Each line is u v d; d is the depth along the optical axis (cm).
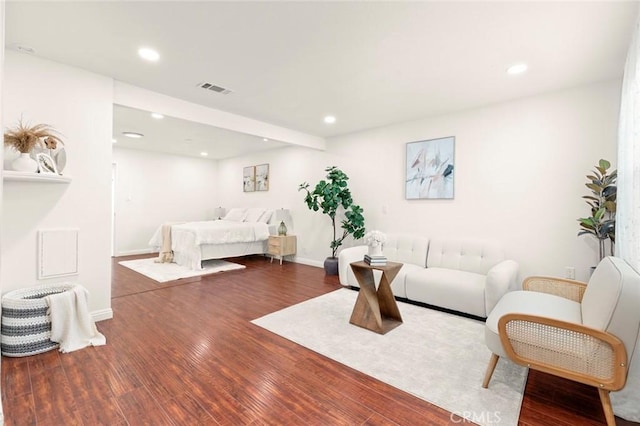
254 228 595
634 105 191
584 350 158
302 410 168
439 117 400
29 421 157
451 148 388
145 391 183
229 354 229
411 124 427
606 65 256
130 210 670
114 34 216
